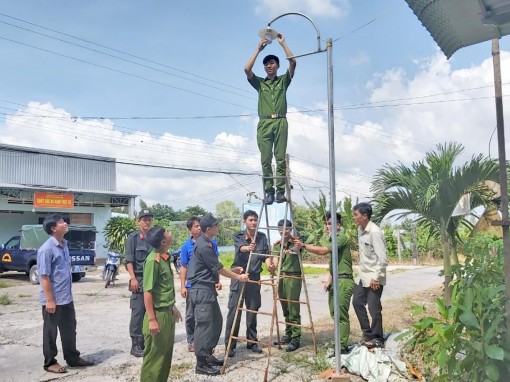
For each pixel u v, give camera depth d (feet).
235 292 21.04
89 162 90.99
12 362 20.36
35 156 83.87
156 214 208.64
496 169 22.30
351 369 17.61
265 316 30.55
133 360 20.61
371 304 20.10
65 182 87.30
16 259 54.85
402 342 19.08
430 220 24.50
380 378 16.48
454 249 24.36
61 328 19.36
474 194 24.03
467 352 13.30
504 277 13.32
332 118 17.01
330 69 17.10
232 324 20.74
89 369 19.38
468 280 14.65
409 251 95.55
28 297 41.39
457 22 11.69
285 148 20.10
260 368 18.72
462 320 12.86
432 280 54.65
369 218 20.20
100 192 85.92
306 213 91.15
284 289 21.77
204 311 18.10
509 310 12.16
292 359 19.66
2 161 79.92
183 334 25.99
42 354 21.58
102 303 37.55
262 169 20.38
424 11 11.28
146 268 14.98
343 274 19.75
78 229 57.52
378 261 19.72
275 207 80.33
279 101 20.06
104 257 88.33
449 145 23.99
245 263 21.35
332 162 16.96
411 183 23.77
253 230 20.45
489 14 11.09
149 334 14.99
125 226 78.48
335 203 16.94
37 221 85.30
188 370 18.72
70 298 19.48
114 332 26.48
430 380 14.94
